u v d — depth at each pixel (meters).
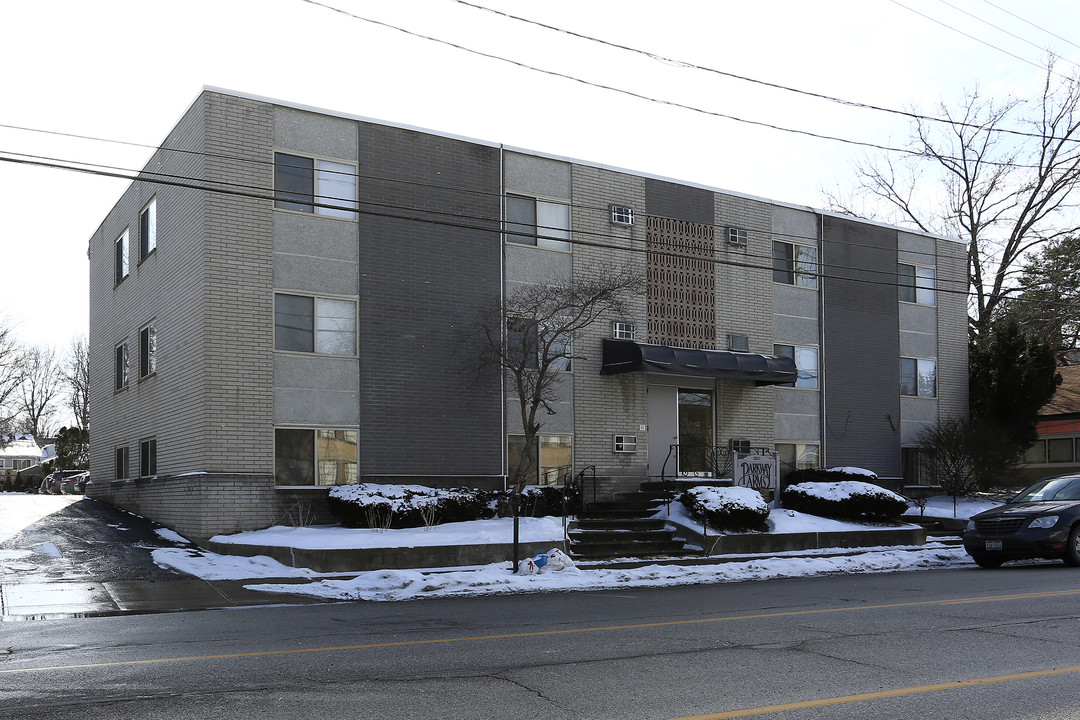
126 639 9.56
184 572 15.73
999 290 41.78
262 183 19.94
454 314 21.92
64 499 28.11
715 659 8.19
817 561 17.58
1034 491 18.67
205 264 19.27
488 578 14.85
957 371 31.11
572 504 21.98
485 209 22.59
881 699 6.71
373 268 21.08
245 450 19.28
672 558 19.25
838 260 28.77
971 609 11.34
